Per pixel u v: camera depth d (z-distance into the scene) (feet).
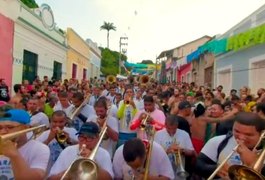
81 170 10.01
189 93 38.73
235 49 54.70
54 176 11.68
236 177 8.78
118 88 48.24
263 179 8.20
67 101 22.35
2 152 9.12
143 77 51.06
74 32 93.71
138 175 11.34
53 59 74.38
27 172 9.41
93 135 11.83
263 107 15.07
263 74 47.03
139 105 29.76
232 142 11.48
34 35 59.57
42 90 36.27
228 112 21.40
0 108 11.20
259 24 47.03
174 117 16.28
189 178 16.24
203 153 12.06
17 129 10.39
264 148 9.25
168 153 15.26
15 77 51.06
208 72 79.82
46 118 19.72
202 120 19.88
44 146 11.05
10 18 47.65
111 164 12.36
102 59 195.11
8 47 47.60
